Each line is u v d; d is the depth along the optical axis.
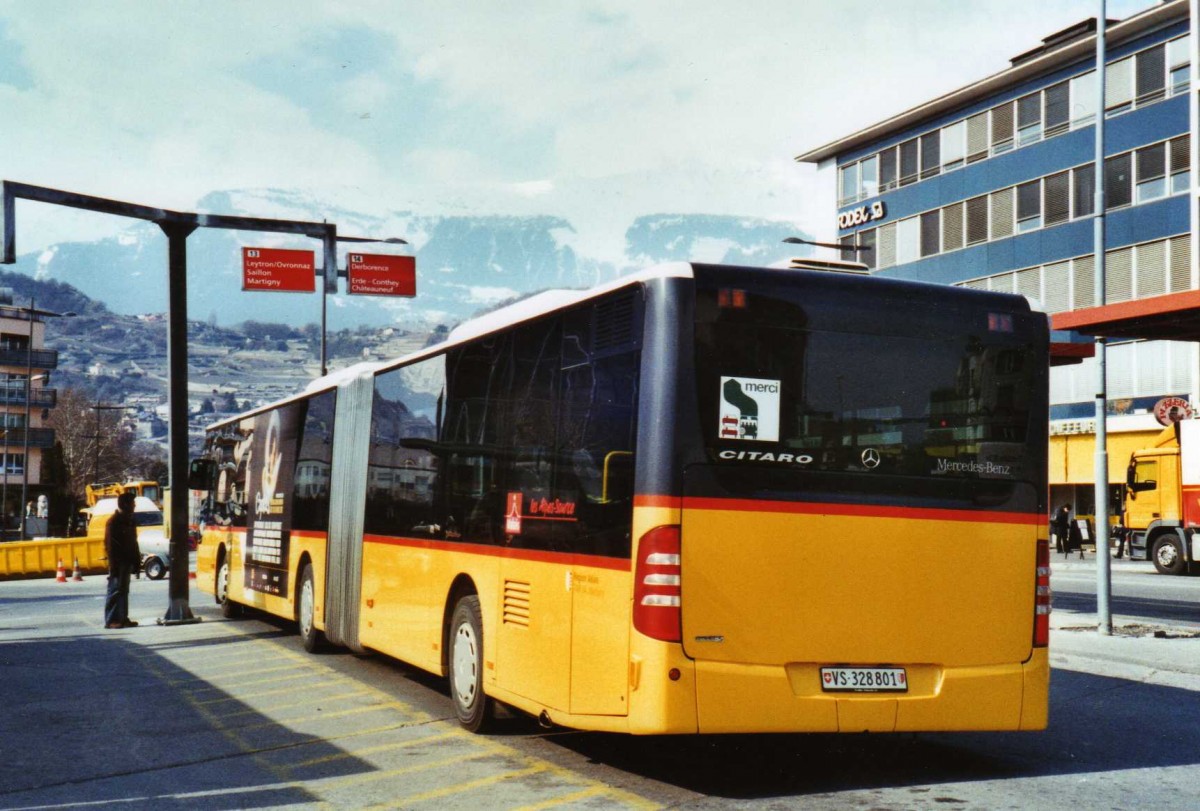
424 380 11.00
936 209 51.09
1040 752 8.44
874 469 7.30
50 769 8.24
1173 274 41.16
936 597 7.37
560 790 7.30
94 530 45.22
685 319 7.05
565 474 7.86
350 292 33.31
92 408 117.56
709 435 7.00
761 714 6.93
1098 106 17.00
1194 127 40.41
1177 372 41.62
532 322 8.63
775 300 7.23
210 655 14.95
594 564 7.38
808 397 7.21
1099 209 16.73
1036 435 7.72
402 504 11.34
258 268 32.47
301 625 15.21
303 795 7.29
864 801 6.94
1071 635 14.71
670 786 7.38
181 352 19.61
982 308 7.68
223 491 20.84
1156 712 9.99
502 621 8.64
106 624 19.05
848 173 56.41
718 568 6.94
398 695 11.28
